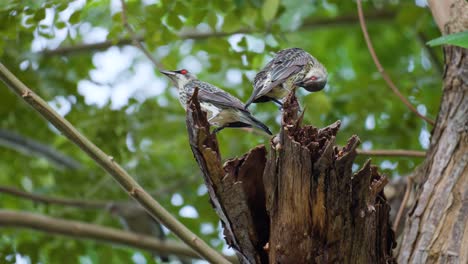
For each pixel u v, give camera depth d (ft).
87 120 45.96
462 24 27.86
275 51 40.40
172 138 47.93
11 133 48.62
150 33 38.37
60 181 47.93
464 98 26.78
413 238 25.49
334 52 59.93
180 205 47.65
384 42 58.70
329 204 20.07
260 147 20.81
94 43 48.55
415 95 46.26
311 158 19.85
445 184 25.72
